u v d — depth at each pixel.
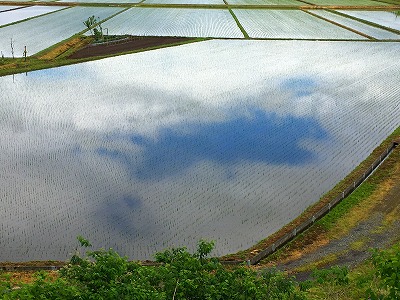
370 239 22.39
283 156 31.66
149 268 12.82
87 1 105.44
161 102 41.53
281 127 36.44
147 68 52.69
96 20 82.44
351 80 48.88
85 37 68.50
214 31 74.00
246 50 61.75
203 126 36.41
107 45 64.31
